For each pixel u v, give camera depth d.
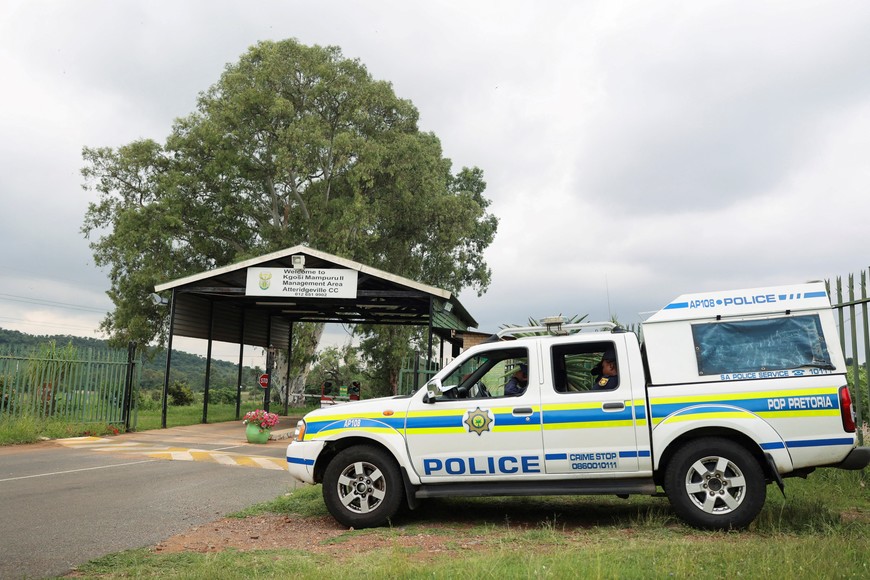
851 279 9.09
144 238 38.28
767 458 6.64
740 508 6.64
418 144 40.75
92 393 19.31
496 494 7.20
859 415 8.87
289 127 38.59
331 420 7.76
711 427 6.89
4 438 16.22
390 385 43.00
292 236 41.25
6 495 9.35
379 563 5.64
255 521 7.86
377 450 7.54
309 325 40.25
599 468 7.06
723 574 4.98
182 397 44.59
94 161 41.53
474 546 6.45
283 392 40.88
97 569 5.78
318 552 6.35
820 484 8.74
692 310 7.25
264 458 14.21
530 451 7.18
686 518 6.78
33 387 17.95
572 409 7.16
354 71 41.75
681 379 7.07
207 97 42.75
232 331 26.83
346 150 38.47
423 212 42.88
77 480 10.77
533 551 6.07
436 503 8.70
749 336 7.08
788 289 7.16
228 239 40.97
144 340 39.28
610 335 7.38
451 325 23.41
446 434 7.37
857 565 5.08
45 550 6.42
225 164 39.34
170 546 6.66
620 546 6.06
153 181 41.19
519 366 7.85
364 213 37.69
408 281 20.17
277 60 40.41
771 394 6.80
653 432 6.96
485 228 48.56
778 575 4.79
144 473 11.66
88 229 41.50
